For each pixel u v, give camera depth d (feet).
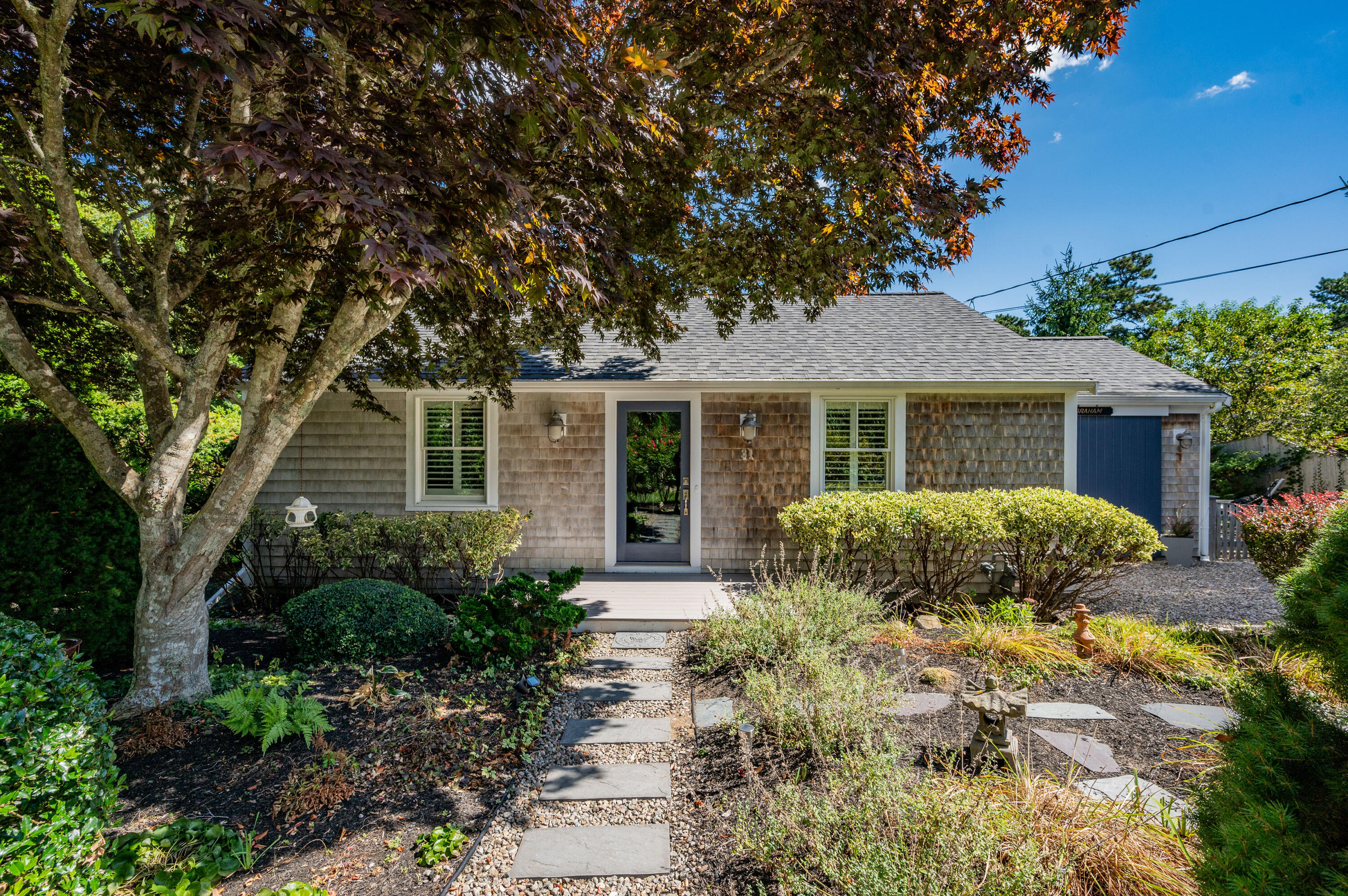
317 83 11.37
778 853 8.14
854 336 30.71
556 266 13.43
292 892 7.25
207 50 8.89
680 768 11.47
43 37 10.67
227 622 22.33
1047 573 22.47
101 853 8.11
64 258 14.03
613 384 26.04
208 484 29.27
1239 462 53.93
